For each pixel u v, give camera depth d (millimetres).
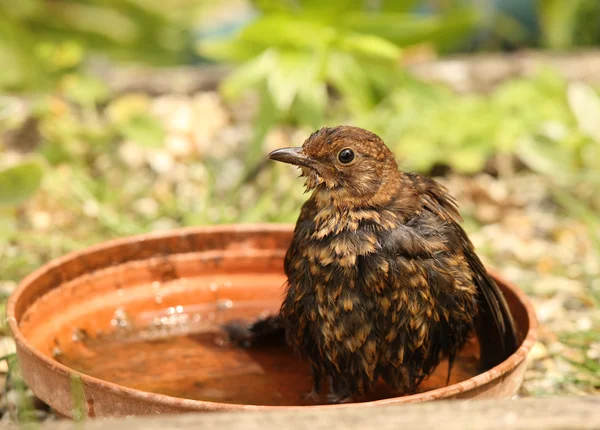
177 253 8664
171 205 12031
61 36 18219
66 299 8023
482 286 7078
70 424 4812
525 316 7305
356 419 4797
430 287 6570
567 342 8477
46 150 13023
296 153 6824
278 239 8836
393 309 6543
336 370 6902
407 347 6664
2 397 7875
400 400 5652
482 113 13562
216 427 4727
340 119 14164
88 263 8203
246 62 14164
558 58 15328
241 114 14609
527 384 8117
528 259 11047
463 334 6977
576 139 13039
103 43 18609
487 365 7598
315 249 6664
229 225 8836
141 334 8164
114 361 7672
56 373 6230
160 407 5762
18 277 10266
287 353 7938
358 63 14203
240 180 12500
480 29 18453
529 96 13898
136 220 11875
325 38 13867
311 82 13469
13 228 11023
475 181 13156
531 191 12977
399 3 16031
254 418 4828
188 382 7375
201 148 13727
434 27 14938
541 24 17734
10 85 15195
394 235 6551
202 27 20109
